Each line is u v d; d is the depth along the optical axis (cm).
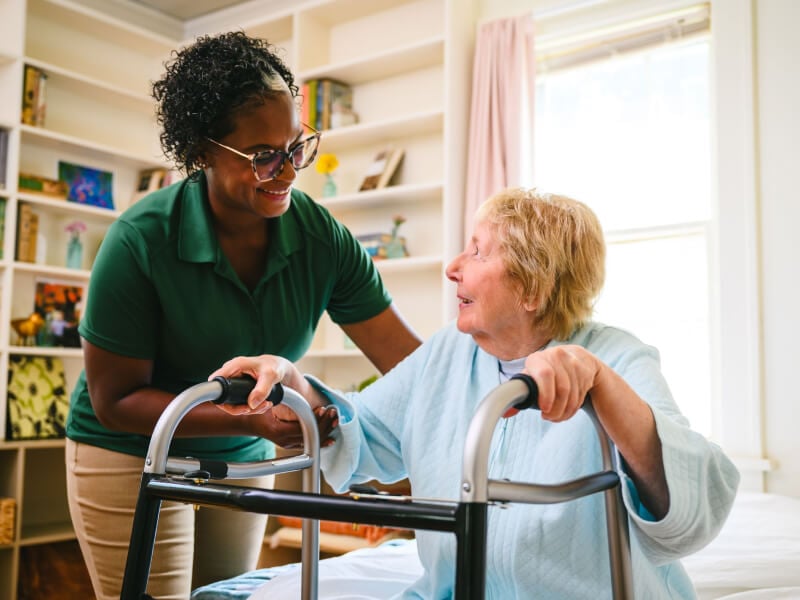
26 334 375
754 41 307
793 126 298
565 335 112
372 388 132
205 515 172
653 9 331
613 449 90
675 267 329
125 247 145
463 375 120
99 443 158
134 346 147
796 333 293
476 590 70
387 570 149
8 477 346
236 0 448
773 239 300
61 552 368
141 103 437
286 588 129
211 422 137
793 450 291
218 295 152
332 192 402
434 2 391
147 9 461
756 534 189
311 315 167
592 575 100
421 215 390
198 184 153
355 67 390
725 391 304
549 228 108
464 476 72
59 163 409
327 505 79
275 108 136
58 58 416
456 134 353
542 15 354
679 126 332
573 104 357
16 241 369
